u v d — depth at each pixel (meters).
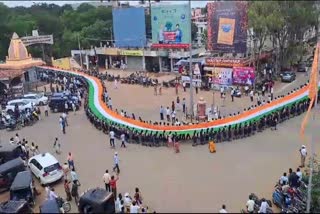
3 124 43.44
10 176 28.19
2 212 22.41
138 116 45.12
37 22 103.25
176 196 24.30
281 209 22.95
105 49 83.69
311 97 25.95
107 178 25.34
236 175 27.52
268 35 64.25
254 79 54.53
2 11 103.69
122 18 80.06
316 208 23.72
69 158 29.42
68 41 99.69
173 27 72.31
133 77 66.81
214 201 23.30
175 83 59.56
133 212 21.17
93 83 56.22
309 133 35.94
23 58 62.72
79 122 43.94
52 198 22.34
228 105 48.16
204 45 81.31
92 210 20.81
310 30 80.25
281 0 63.84
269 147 33.00
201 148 33.53
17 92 57.97
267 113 38.41
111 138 34.84
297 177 24.58
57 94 50.75
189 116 43.75
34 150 33.69
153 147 34.56
